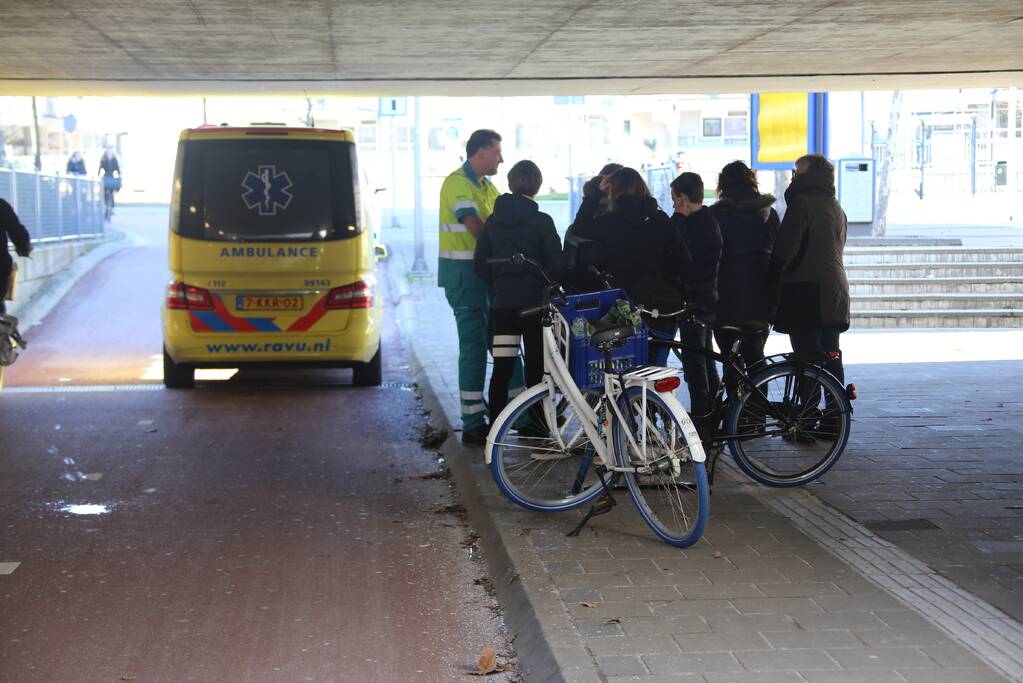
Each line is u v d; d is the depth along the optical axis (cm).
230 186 1173
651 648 460
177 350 1177
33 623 536
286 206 1178
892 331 1600
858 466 775
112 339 1620
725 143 5019
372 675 478
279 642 514
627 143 4900
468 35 1058
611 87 1505
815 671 435
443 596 575
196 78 1368
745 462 722
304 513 730
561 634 477
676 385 607
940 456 803
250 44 1103
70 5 910
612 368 642
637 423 618
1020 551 586
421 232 2111
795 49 1167
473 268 857
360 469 855
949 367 1236
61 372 1352
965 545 596
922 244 1956
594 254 752
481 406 865
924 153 4091
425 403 1138
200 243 1168
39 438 958
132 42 1091
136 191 5022
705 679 429
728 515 661
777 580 544
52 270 2003
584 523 632
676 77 1397
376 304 1219
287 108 4694
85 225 2331
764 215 853
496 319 812
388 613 551
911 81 1489
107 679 472
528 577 554
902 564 566
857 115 3462
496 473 675
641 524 646
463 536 679
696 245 784
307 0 889
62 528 693
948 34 1080
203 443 944
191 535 680
